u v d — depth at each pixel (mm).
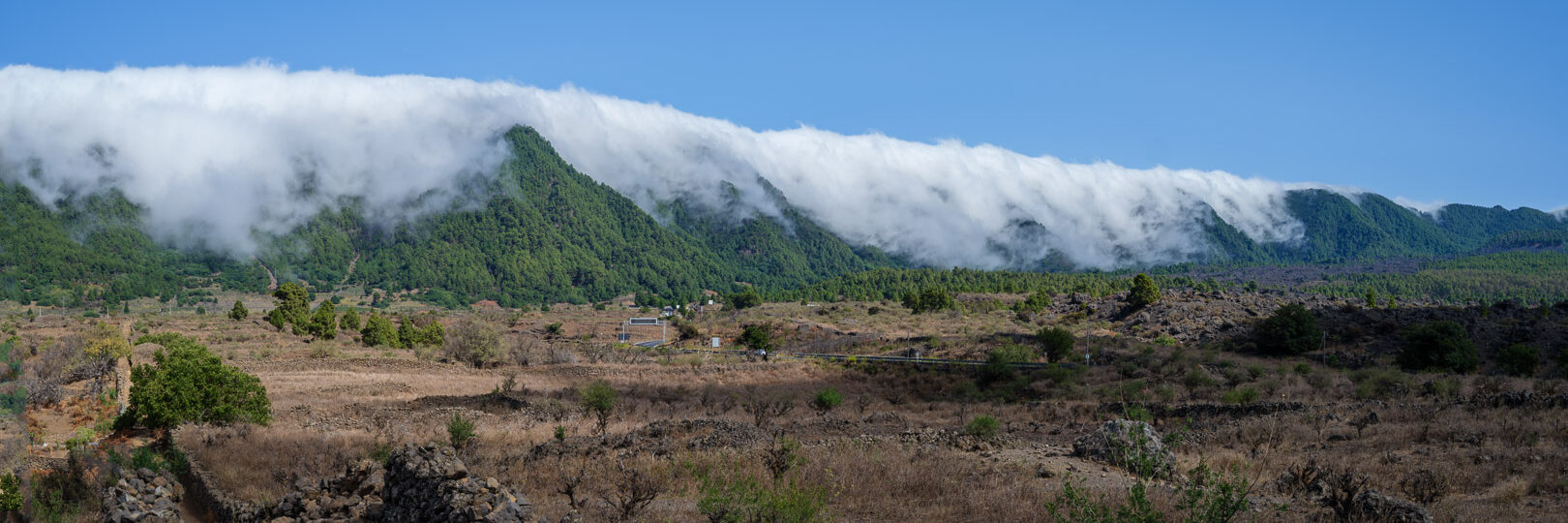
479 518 14555
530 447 29297
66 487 22656
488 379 65312
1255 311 120125
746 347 111375
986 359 80688
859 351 101625
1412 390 46219
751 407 46344
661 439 29250
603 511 18828
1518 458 23938
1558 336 82750
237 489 22406
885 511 18984
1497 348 80938
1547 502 19078
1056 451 28406
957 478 22312
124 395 43281
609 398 40688
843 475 22359
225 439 29500
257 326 118750
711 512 16828
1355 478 20312
